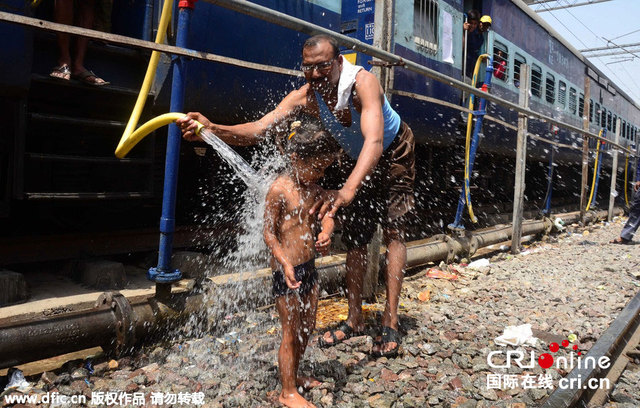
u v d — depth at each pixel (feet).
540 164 40.19
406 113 21.84
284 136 9.32
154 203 17.58
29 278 13.38
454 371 9.86
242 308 12.14
